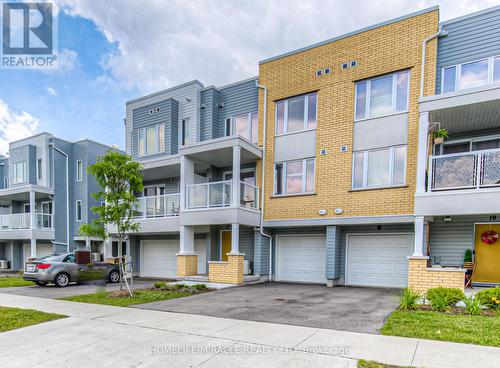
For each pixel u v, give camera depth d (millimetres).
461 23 10094
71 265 12977
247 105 14469
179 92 16109
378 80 11234
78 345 4934
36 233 20141
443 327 5332
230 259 11680
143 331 5621
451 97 8398
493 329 5191
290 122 13062
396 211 10438
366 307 7438
